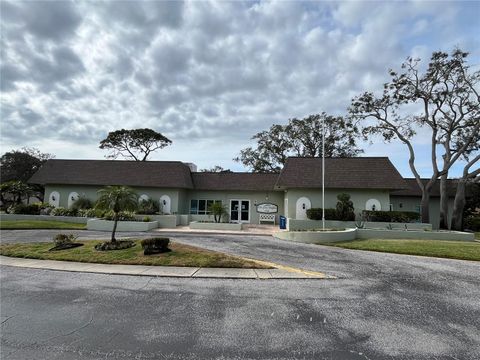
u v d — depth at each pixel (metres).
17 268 9.44
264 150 41.06
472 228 25.72
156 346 4.33
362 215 22.17
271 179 27.41
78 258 10.58
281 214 26.61
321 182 23.08
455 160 25.44
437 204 28.39
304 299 6.56
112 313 5.64
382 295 6.91
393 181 22.64
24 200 33.44
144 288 7.35
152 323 5.18
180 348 4.28
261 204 26.89
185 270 9.16
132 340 4.52
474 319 5.52
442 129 27.27
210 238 16.56
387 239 17.03
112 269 9.25
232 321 5.30
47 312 5.68
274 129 40.62
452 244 14.48
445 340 4.64
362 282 8.02
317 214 21.88
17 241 14.41
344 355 4.13
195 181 27.98
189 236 17.30
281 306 6.10
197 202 27.80
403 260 11.16
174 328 4.98
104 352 4.12
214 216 24.14
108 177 26.23
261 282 7.93
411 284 7.88
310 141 39.44
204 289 7.28
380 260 11.11
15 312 5.67
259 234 19.17
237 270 9.18
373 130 28.77
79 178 26.44
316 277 8.45
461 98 25.67
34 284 7.66
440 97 26.22
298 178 23.58
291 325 5.15
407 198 28.50
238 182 27.42
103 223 19.86
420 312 5.84
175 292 7.02
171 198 25.66
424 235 17.86
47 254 11.20
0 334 4.70
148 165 27.11
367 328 5.05
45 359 3.89
